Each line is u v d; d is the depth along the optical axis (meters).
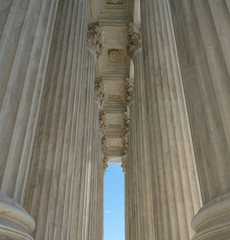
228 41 5.34
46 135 12.41
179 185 10.89
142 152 24.19
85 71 27.39
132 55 29.80
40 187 10.95
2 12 5.82
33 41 6.33
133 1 29.70
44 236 10.02
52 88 13.97
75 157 13.90
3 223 4.34
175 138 12.20
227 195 4.49
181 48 7.23
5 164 4.89
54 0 8.16
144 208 21.67
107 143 54.88
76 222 16.05
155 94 14.28
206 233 4.64
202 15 6.14
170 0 8.73
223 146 4.92
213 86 5.38
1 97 5.15
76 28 16.86
